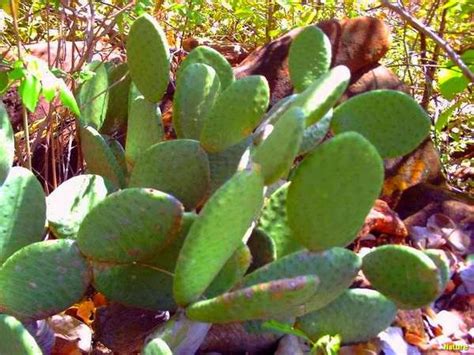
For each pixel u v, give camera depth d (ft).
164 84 3.67
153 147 3.34
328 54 3.93
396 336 3.49
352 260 2.88
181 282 2.64
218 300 2.58
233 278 2.92
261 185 2.62
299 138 2.55
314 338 3.13
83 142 3.94
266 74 4.92
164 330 2.76
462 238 4.24
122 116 4.53
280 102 3.92
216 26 6.68
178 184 3.36
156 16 5.62
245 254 2.91
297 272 2.85
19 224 3.18
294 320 3.12
